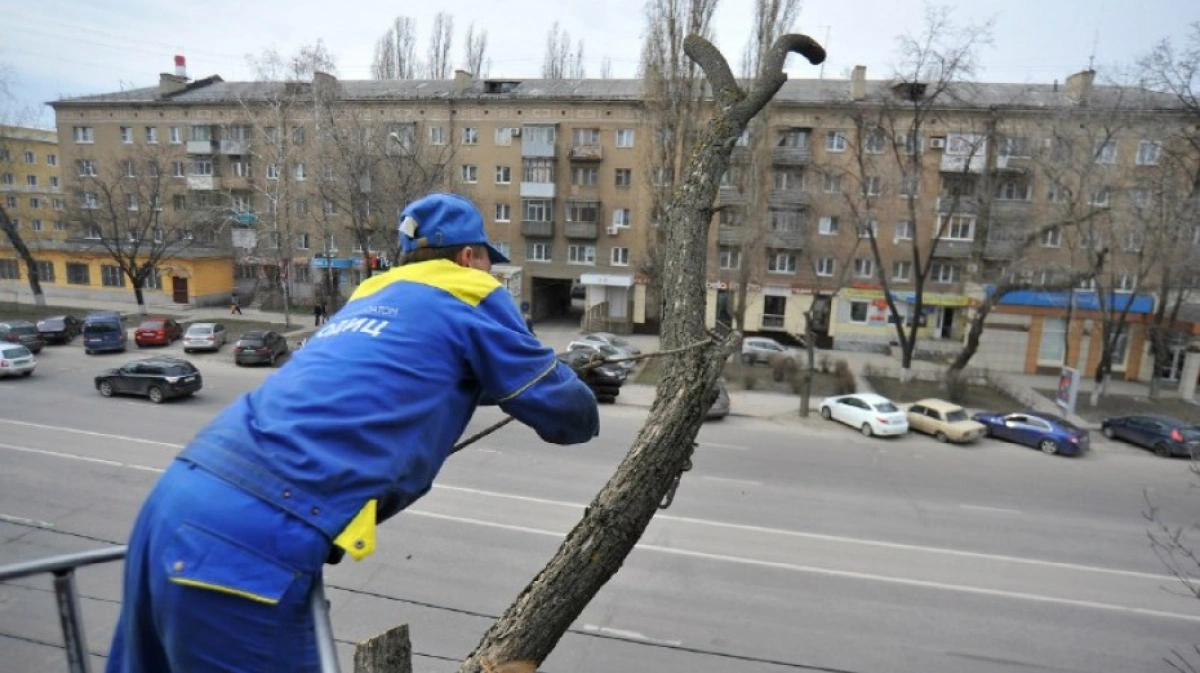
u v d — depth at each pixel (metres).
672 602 9.51
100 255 41.34
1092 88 27.75
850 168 34.12
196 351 28.81
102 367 25.81
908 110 33.09
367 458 1.41
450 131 37.62
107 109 43.84
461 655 8.01
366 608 8.95
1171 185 23.20
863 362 32.38
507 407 1.68
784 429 20.62
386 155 27.23
